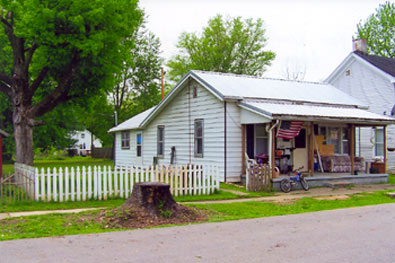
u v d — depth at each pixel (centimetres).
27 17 1584
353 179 1853
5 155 4081
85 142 8300
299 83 2388
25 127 1867
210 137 1914
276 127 1680
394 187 1764
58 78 2031
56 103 2002
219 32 4872
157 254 670
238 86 1969
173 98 2269
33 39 1764
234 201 1345
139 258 645
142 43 4528
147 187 988
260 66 4894
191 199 1355
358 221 967
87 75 1986
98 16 1681
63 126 4103
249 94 1866
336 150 2130
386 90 2567
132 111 4612
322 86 2428
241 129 1825
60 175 1255
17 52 1845
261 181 1573
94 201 1279
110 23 1806
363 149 2620
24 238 784
